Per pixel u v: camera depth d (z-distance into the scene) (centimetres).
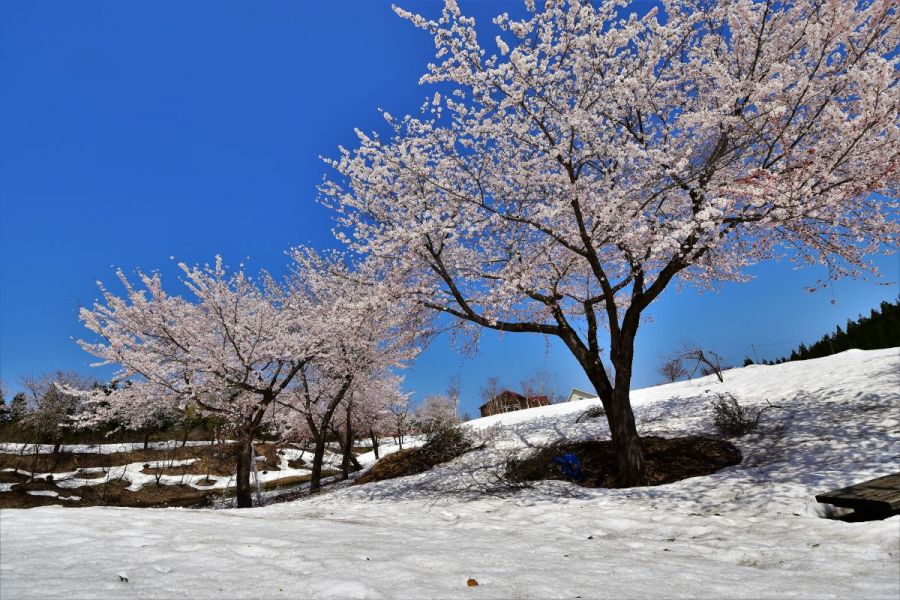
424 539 500
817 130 968
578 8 898
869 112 782
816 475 798
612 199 934
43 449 2861
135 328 1553
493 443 1584
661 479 1006
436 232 1126
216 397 1639
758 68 980
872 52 924
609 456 1206
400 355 1805
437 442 1653
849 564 414
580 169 1024
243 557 368
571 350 1138
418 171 1058
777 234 1120
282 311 1839
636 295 1098
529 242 1171
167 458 3011
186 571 321
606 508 807
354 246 1175
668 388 1917
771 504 715
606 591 320
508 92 922
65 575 299
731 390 1567
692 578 367
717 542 545
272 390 1636
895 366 1276
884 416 999
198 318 1703
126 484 2527
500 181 1073
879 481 633
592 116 905
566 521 723
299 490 2034
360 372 1903
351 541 458
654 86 981
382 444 3728
